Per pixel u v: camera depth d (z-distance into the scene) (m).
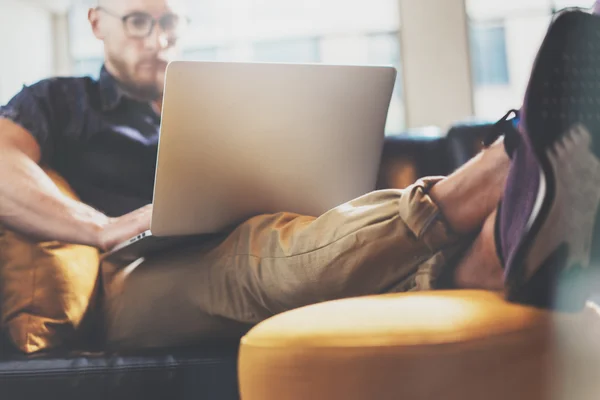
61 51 3.80
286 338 0.52
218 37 3.79
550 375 0.51
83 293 1.00
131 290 0.97
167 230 0.90
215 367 0.77
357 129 0.98
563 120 0.52
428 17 3.94
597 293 0.60
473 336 0.49
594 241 0.58
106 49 1.65
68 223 1.07
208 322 0.89
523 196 0.56
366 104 0.96
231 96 0.84
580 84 0.53
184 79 0.80
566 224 0.54
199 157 0.86
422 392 0.47
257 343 0.54
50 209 1.07
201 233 0.94
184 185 0.87
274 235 0.81
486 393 0.48
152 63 1.62
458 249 0.68
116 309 0.98
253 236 0.85
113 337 0.96
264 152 0.91
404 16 3.96
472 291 0.63
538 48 0.54
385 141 1.37
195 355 0.79
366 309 0.56
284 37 4.02
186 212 0.90
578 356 0.54
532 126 0.53
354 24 4.02
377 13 4.01
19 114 1.29
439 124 3.96
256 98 0.86
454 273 0.68
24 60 3.62
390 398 0.48
